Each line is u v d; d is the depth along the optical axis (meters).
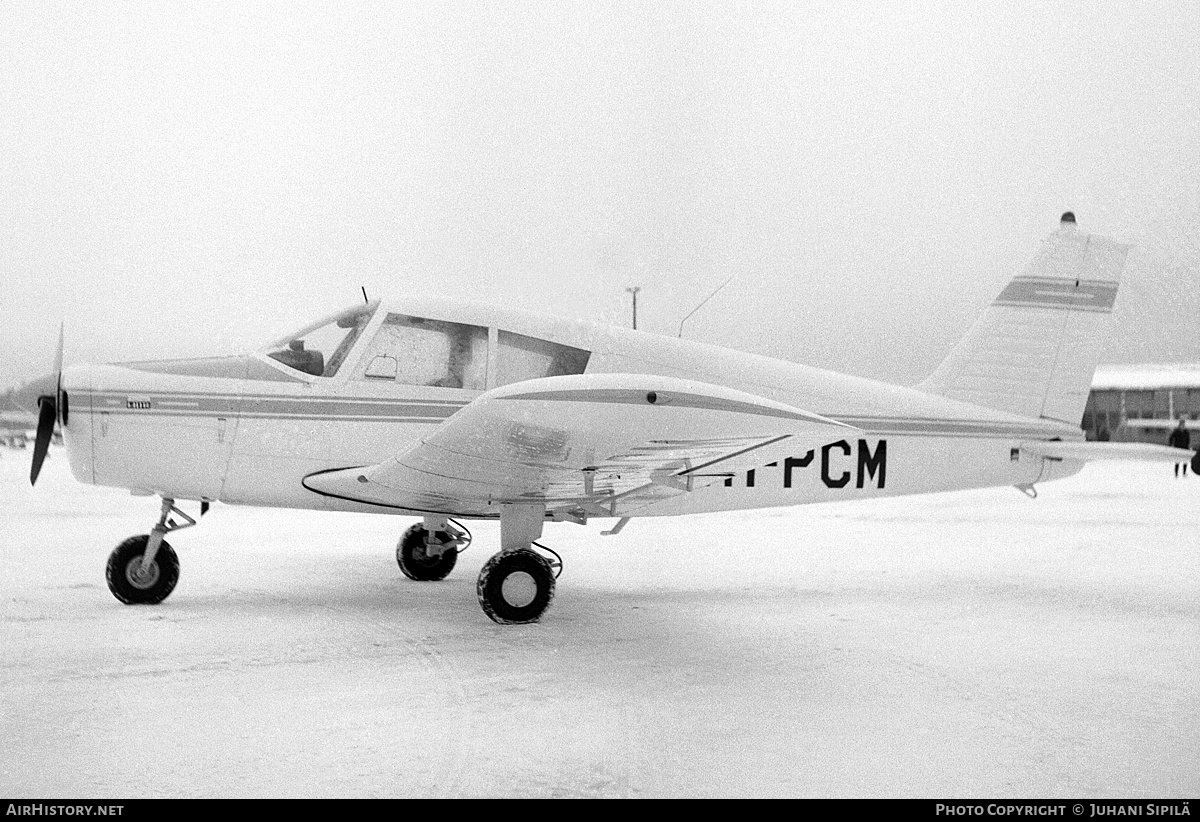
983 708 3.88
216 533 10.38
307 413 5.89
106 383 5.77
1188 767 3.21
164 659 4.56
